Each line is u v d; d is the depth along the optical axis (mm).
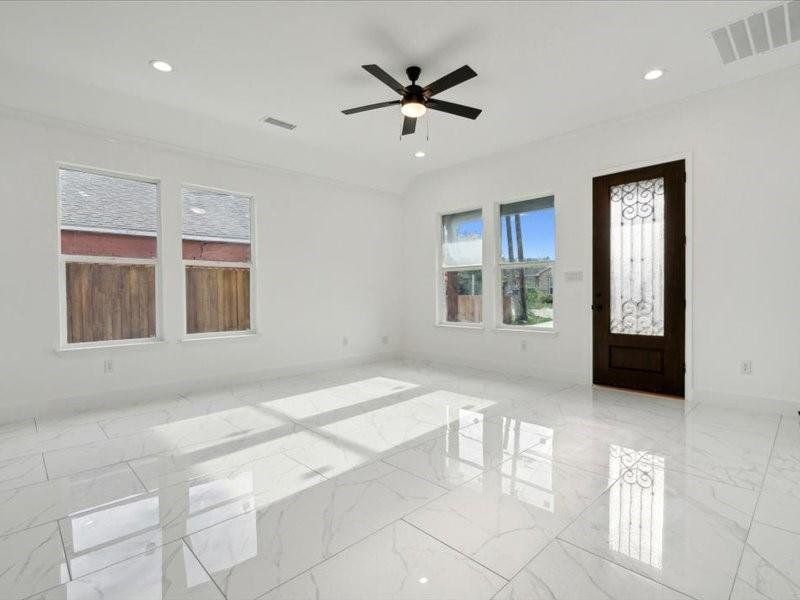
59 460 2707
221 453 2807
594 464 2582
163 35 2869
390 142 4930
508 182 5266
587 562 1674
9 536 1881
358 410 3773
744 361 3637
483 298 5551
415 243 6430
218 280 4875
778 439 2949
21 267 3592
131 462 2670
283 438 3076
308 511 2074
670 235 4027
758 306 3555
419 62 3203
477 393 4340
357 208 6043
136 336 4285
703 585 1542
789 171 3391
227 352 4809
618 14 2672
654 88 3652
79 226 3969
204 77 3432
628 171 4289
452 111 3285
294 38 2908
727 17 2703
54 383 3736
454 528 1918
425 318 6309
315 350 5590
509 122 4359
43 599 1499
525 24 2770
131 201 4262
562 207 4777
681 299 3982
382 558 1713
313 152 5176
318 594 1518
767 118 3469
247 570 1646
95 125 3855
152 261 4332
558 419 3459
